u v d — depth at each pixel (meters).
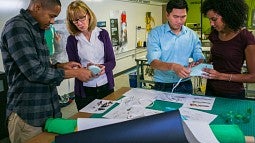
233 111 1.37
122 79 5.87
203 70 1.55
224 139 0.90
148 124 0.63
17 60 1.25
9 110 1.42
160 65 1.68
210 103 1.51
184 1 1.70
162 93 1.74
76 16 1.76
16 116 1.40
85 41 1.89
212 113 1.36
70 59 1.93
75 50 1.91
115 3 5.74
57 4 1.33
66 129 1.11
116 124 0.66
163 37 1.85
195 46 1.94
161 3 8.30
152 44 1.85
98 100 1.63
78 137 0.64
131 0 6.33
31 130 1.41
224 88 1.62
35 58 1.28
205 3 1.57
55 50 3.83
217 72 1.53
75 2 1.82
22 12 1.35
